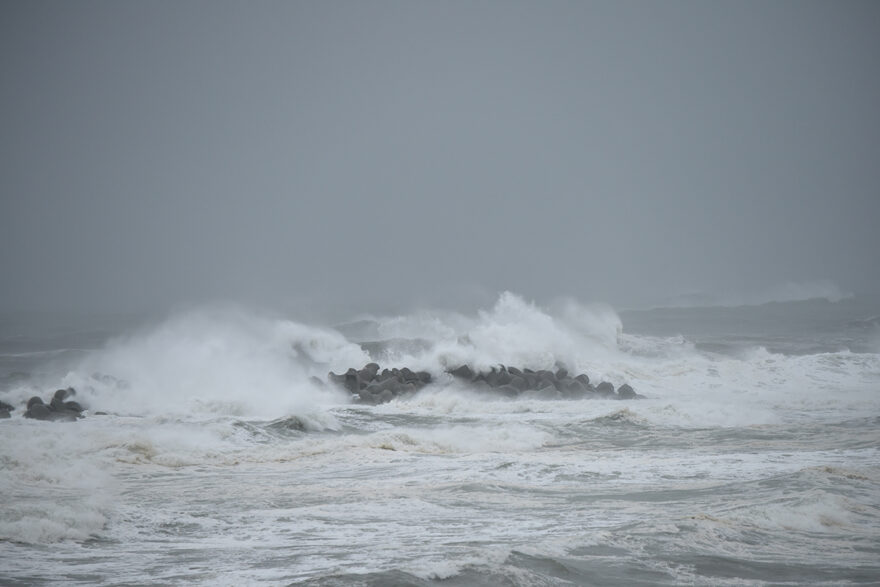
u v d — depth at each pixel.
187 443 60.38
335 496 43.12
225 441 63.09
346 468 53.97
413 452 60.50
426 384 103.31
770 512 36.25
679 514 37.25
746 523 34.47
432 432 66.44
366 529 35.25
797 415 82.88
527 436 65.94
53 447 56.56
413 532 34.59
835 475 45.91
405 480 49.12
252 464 55.81
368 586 23.36
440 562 26.19
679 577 26.33
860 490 42.41
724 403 90.19
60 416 79.31
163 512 38.25
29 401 85.19
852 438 66.00
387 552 30.41
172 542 32.81
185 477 50.28
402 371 103.50
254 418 75.31
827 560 29.08
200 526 35.72
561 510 39.34
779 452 58.84
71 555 30.38
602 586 24.98
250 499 42.31
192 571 27.83
